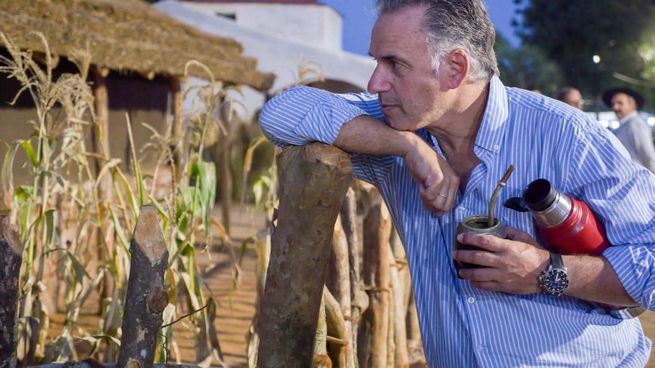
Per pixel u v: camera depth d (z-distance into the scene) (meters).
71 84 4.42
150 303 1.93
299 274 2.10
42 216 4.00
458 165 2.11
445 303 2.10
